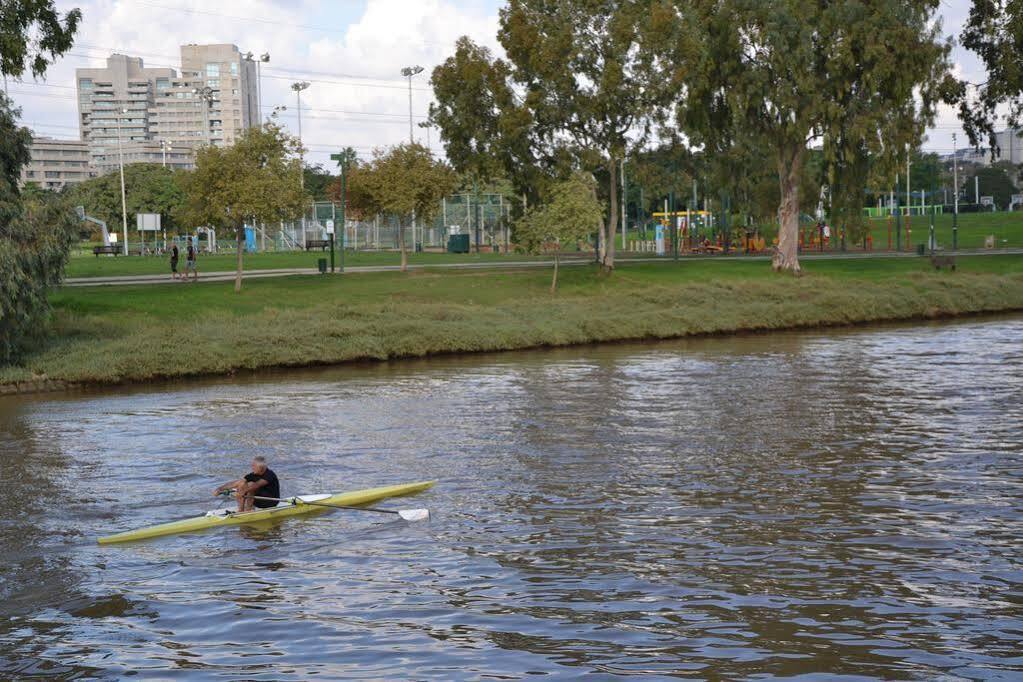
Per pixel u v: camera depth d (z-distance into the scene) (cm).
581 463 2208
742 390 3170
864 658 1235
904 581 1480
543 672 1212
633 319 4878
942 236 11031
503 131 5756
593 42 5678
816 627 1326
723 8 5928
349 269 6525
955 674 1191
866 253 8431
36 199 3816
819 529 1723
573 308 5047
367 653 1277
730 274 6394
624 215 9244
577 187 5512
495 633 1329
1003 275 6394
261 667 1243
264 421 2770
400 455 2319
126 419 2853
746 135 6606
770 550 1620
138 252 9581
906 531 1708
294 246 10162
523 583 1502
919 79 5859
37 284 3606
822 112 5969
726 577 1506
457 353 4378
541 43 5588
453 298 5366
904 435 2455
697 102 6031
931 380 3325
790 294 5569
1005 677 1182
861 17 5900
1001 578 1488
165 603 1455
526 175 5919
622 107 5719
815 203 8650
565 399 3048
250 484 1870
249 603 1452
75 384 3519
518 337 4531
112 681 1214
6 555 1666
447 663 1242
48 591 1506
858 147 6169
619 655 1255
